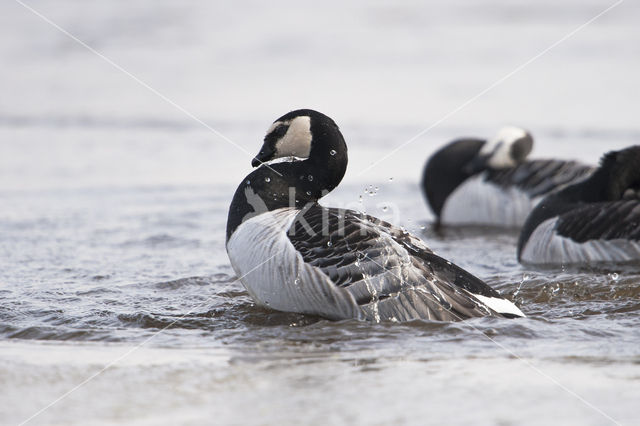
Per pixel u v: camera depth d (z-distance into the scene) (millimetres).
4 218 15484
